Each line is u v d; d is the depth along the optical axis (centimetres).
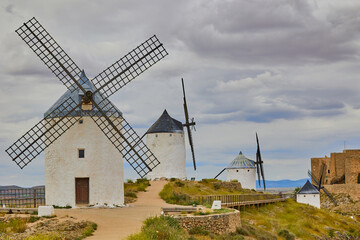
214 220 3881
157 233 3083
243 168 9369
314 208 7744
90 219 3747
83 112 4506
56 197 4478
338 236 6531
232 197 5959
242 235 4191
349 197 11162
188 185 6644
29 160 4478
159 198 5544
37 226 3262
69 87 4569
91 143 4503
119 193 4622
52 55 4588
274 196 7806
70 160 4475
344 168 12594
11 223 3428
